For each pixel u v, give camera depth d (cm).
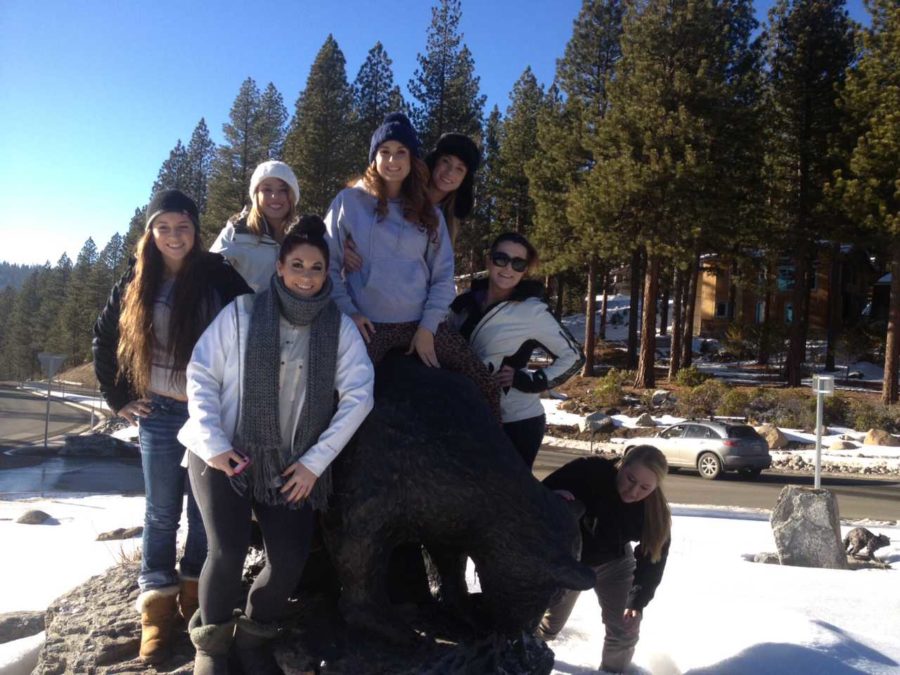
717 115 3050
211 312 359
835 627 480
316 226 298
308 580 353
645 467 412
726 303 5303
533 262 403
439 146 405
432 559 355
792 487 836
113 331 375
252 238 422
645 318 3481
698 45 3156
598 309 6519
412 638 319
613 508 422
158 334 358
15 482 1720
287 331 298
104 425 3225
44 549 744
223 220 5134
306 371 295
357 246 353
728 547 885
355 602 316
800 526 812
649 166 3045
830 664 408
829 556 799
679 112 3033
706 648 444
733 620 479
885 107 2775
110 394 378
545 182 3838
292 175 434
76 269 9344
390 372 337
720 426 2112
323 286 300
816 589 608
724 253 3688
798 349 3556
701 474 2103
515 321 400
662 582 607
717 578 639
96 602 408
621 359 4509
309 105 4406
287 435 297
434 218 360
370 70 4459
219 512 296
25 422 3950
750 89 3225
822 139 3494
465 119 4091
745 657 422
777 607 509
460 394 333
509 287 402
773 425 2662
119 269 8575
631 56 3225
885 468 2227
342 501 312
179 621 368
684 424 2214
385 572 322
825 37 3484
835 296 4509
